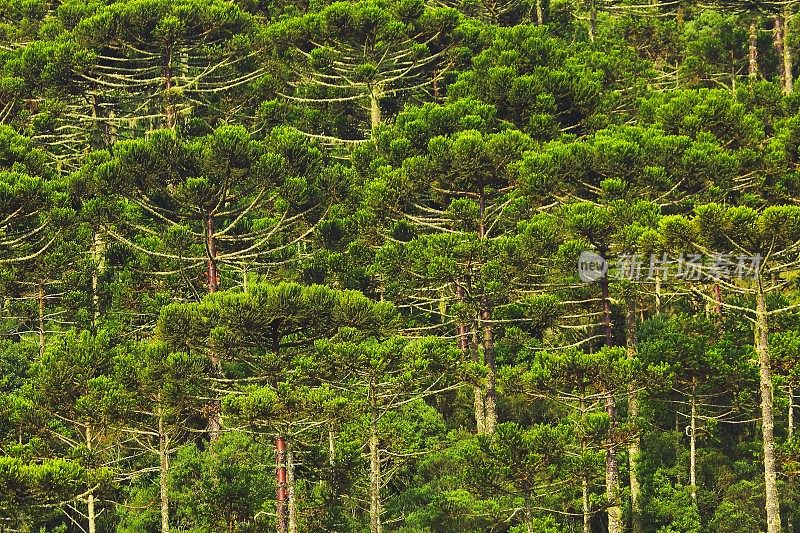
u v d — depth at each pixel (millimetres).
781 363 96000
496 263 99250
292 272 116375
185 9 145000
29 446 88812
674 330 102375
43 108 143500
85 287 116062
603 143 109688
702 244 87875
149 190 116375
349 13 146125
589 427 84625
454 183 112938
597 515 94938
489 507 89312
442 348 86500
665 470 95562
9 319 121062
